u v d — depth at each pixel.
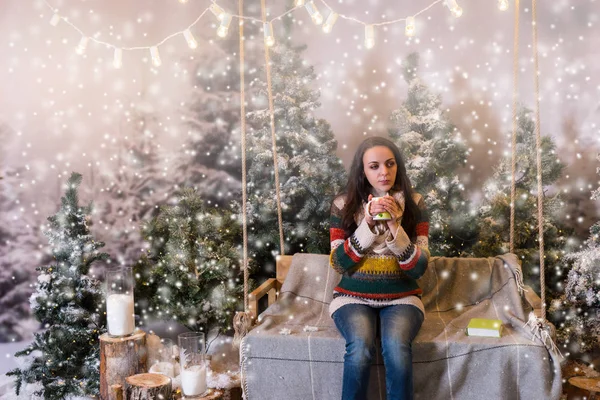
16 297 3.79
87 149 3.84
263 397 2.49
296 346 2.45
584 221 3.49
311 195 3.32
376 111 3.73
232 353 3.22
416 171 3.14
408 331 2.32
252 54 3.81
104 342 2.71
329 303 2.85
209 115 3.85
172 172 3.89
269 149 3.34
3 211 3.78
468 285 2.86
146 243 3.81
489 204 3.18
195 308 3.14
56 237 3.06
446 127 3.25
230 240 3.32
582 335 2.78
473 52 3.60
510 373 2.35
